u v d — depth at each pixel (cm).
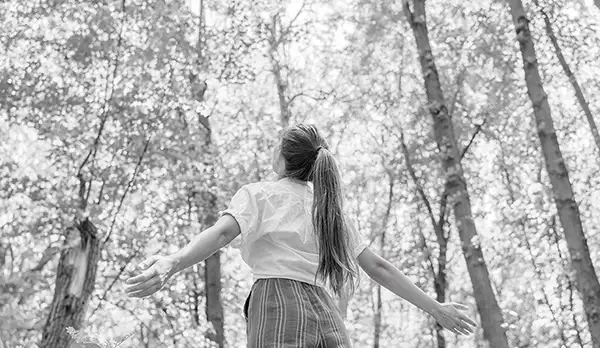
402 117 1603
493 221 1527
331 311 231
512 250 1461
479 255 1198
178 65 1234
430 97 1272
